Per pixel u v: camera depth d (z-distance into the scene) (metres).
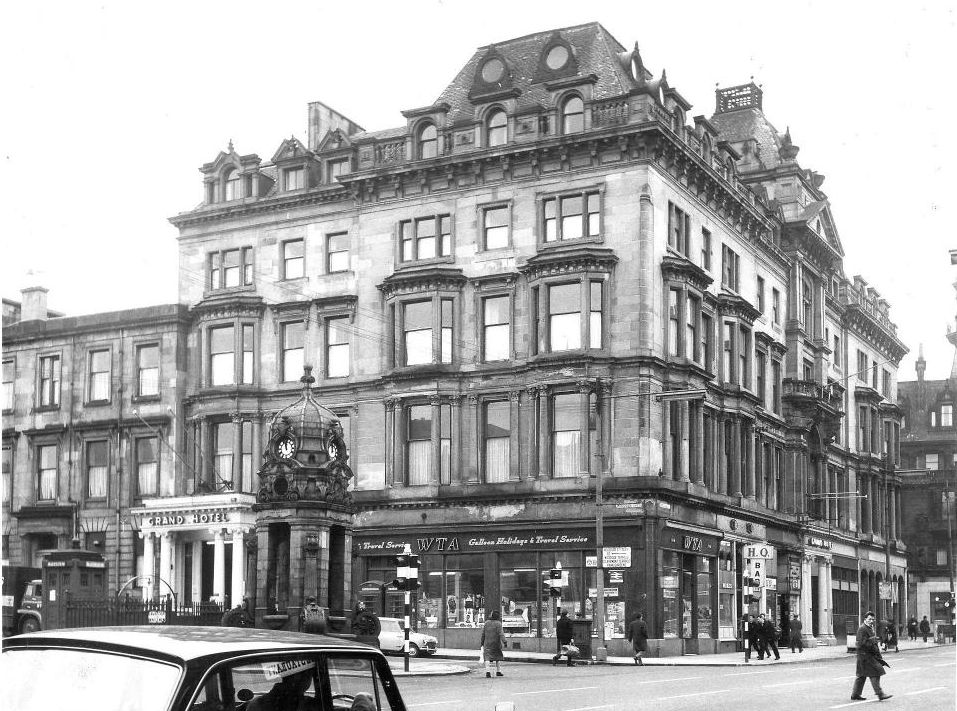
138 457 58.59
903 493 115.75
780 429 63.59
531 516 49.16
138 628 7.57
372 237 54.81
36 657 6.82
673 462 49.75
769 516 59.53
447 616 50.59
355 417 54.06
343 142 57.28
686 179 52.75
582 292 49.00
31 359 61.91
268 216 57.72
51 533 59.47
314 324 55.59
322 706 7.43
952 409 121.31
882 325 88.38
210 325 57.41
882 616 82.19
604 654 43.03
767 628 46.69
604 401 48.41
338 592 33.44
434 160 52.88
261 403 56.22
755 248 61.88
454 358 51.91
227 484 53.75
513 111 51.91
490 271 51.81
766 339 61.41
